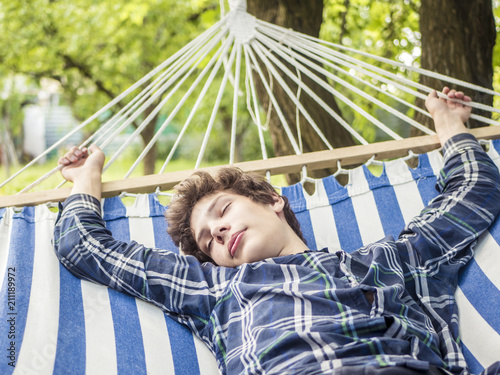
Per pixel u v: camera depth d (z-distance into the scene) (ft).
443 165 6.48
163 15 21.22
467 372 4.34
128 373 4.63
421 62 9.89
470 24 9.57
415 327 4.53
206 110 25.66
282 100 9.85
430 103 6.81
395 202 6.36
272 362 4.24
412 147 6.66
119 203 6.22
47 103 34.50
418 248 5.39
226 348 4.80
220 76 24.57
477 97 9.42
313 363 4.09
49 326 4.77
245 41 7.66
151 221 6.18
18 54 22.52
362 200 6.41
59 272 5.39
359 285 4.65
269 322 4.58
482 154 6.12
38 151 42.19
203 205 5.64
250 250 5.32
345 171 6.58
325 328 4.33
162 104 6.93
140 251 5.37
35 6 21.50
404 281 5.19
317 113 9.84
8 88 29.43
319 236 6.22
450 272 5.39
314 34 10.17
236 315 4.88
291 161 6.60
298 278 4.90
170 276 5.24
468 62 9.50
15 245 5.54
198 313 5.11
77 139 42.57
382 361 4.02
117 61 22.88
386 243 5.33
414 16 14.52
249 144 34.30
